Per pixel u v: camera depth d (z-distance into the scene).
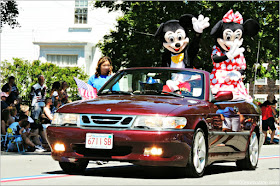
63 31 29.03
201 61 22.28
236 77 11.91
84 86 9.45
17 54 29.33
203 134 7.59
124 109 7.12
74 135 7.16
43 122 13.60
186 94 8.21
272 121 21.00
